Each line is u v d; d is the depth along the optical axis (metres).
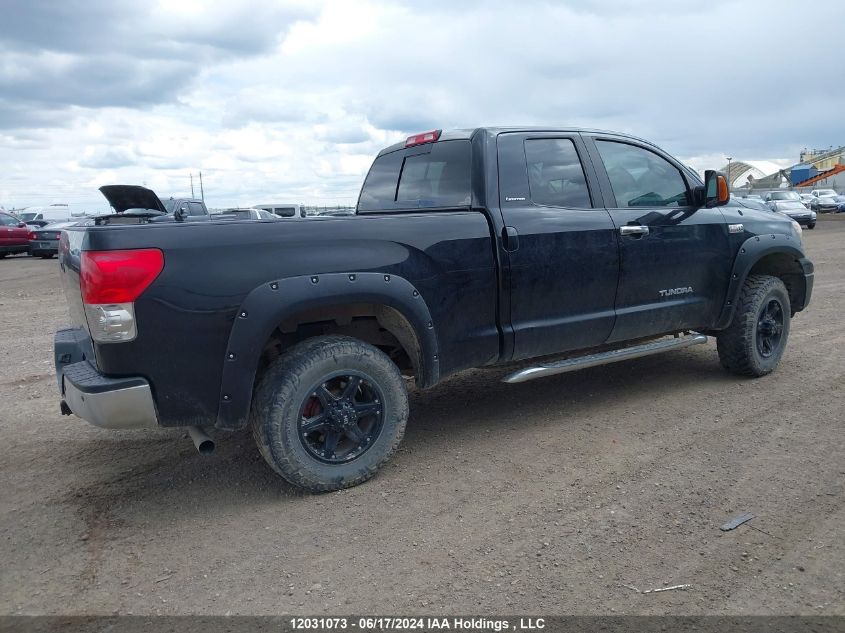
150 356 3.14
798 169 64.44
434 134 4.59
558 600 2.63
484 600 2.64
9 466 4.16
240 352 3.27
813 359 6.08
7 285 14.42
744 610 2.54
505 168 4.25
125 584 2.83
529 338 4.25
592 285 4.49
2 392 5.81
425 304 3.79
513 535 3.12
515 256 4.13
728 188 5.02
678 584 2.71
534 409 4.95
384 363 3.67
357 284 3.52
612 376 5.77
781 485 3.55
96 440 4.60
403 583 2.77
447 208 4.32
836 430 4.31
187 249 3.18
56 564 3.00
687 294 5.01
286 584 2.80
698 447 4.10
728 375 5.64
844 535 3.04
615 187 4.75
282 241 3.39
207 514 3.45
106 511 3.51
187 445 4.45
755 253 5.29
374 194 5.10
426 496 3.56
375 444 3.71
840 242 20.17
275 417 3.39
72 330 4.00
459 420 4.77
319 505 3.50
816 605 2.56
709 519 3.22
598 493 3.52
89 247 3.06
